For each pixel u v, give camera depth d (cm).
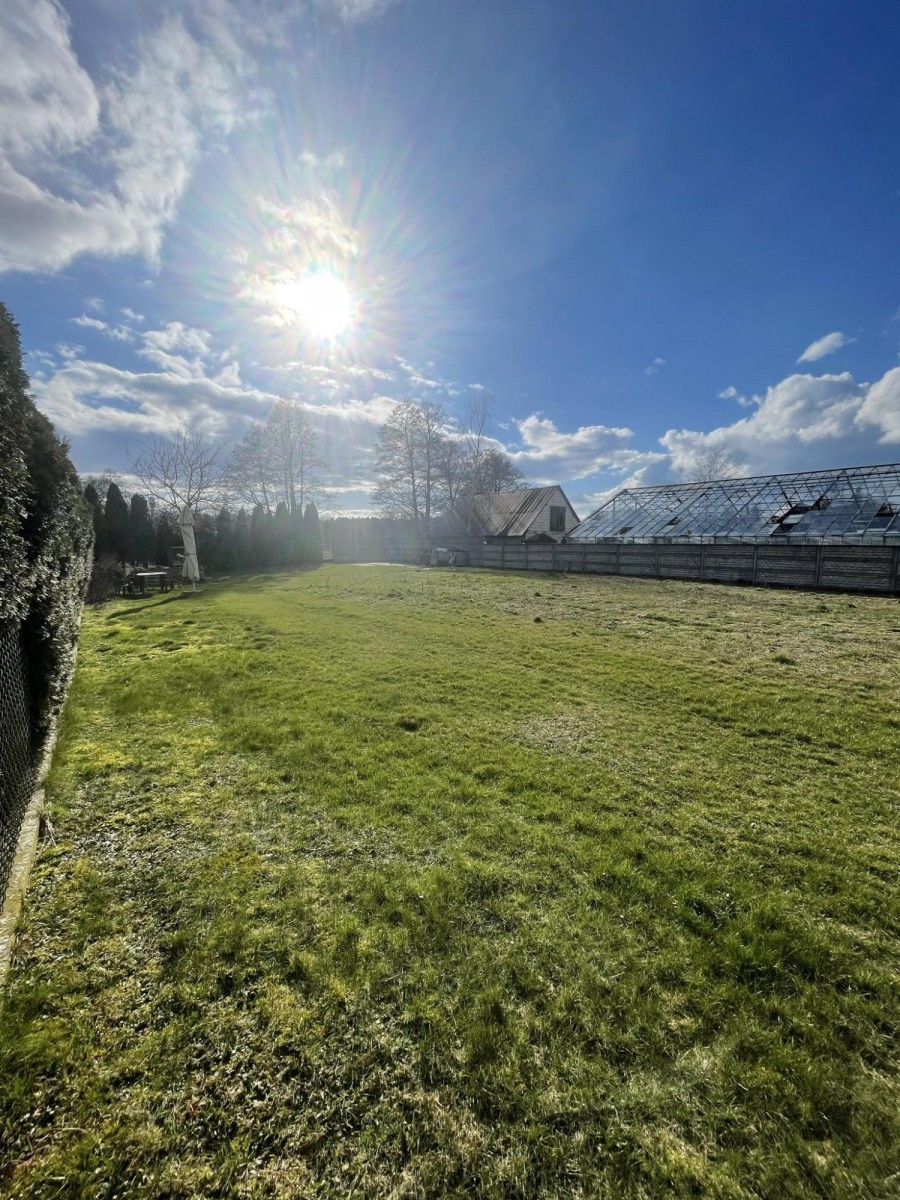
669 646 811
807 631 863
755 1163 153
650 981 217
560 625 991
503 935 242
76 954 229
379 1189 148
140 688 631
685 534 1994
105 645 887
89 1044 187
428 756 443
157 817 348
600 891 274
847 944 240
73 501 740
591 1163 154
